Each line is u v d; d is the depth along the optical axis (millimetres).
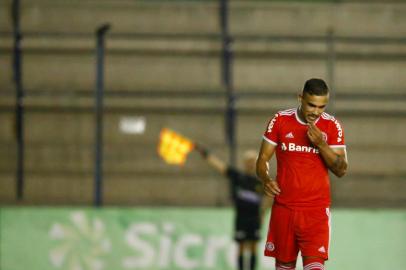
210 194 52719
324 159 24625
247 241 46281
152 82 56625
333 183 52500
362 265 46375
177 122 55281
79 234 46188
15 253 46125
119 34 55375
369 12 59062
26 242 46219
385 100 55594
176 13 58656
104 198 52500
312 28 58656
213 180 52812
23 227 46344
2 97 54500
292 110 25234
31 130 54969
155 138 55094
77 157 53469
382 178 52969
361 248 46469
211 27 58500
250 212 46312
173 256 46125
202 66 56844
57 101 54969
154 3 58750
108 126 54938
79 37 56281
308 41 55812
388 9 59188
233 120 54438
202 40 57062
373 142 55562
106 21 58406
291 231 25359
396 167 54281
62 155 53469
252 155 46844
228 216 46531
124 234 46125
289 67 56812
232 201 50625
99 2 58969
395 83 57031
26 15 58094
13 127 54656
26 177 52625
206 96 54688
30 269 46062
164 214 46344
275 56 56875
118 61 56625
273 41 55125
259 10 58594
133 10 58688
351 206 51719
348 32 58688
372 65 56969
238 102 54906
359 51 56812
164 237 46188
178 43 57031
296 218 25219
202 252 46219
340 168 24516
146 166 53688
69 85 56469
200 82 56656
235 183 46531
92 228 46156
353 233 46531
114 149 53562
